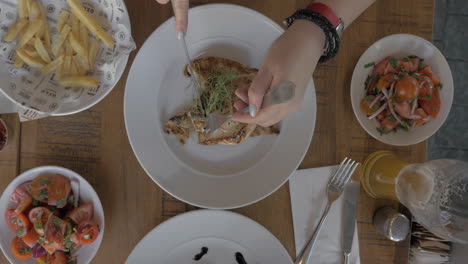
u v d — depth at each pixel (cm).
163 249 119
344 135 126
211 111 123
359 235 125
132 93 117
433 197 99
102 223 115
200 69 122
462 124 228
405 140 123
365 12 125
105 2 113
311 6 104
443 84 121
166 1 100
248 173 122
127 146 122
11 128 118
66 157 121
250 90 94
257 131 124
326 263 124
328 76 126
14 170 119
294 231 124
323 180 125
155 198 122
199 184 120
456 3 226
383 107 122
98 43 114
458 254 115
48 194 113
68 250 115
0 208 115
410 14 125
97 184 121
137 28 122
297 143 121
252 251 121
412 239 124
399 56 124
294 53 98
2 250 115
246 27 122
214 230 120
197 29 121
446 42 226
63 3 114
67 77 110
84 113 121
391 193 121
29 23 110
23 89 110
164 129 122
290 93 84
